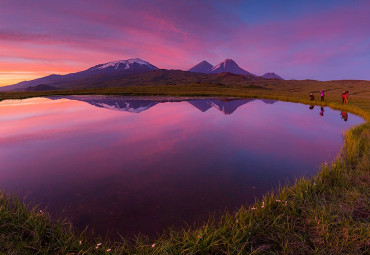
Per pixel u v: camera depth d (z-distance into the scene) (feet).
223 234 13.09
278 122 60.44
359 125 47.29
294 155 32.17
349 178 20.18
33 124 56.85
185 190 21.58
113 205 18.80
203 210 18.01
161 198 20.02
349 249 11.51
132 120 63.31
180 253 11.65
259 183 23.03
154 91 224.53
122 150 34.88
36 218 13.55
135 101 131.85
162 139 41.78
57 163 29.01
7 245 11.36
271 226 13.69
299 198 17.11
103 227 15.81
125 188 21.99
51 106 102.27
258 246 12.25
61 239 12.39
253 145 37.58
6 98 155.22
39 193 20.85
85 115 73.05
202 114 76.07
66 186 22.36
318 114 75.97
